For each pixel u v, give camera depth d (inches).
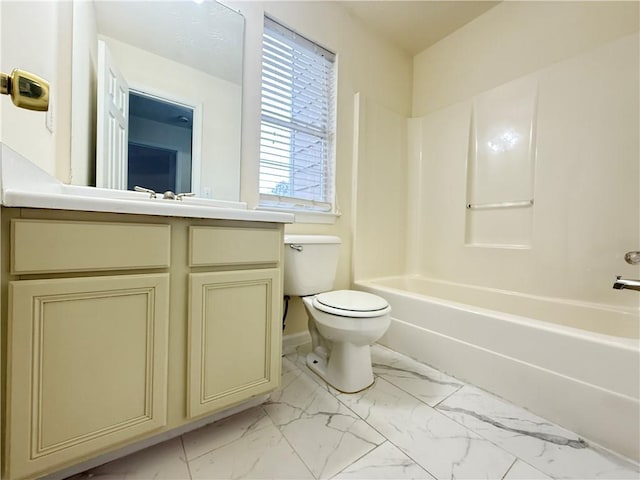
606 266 58.5
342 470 33.4
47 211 25.3
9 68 29.5
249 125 64.4
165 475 32.5
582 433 39.5
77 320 26.9
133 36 52.1
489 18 80.2
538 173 67.8
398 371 57.9
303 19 72.0
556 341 42.5
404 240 94.7
